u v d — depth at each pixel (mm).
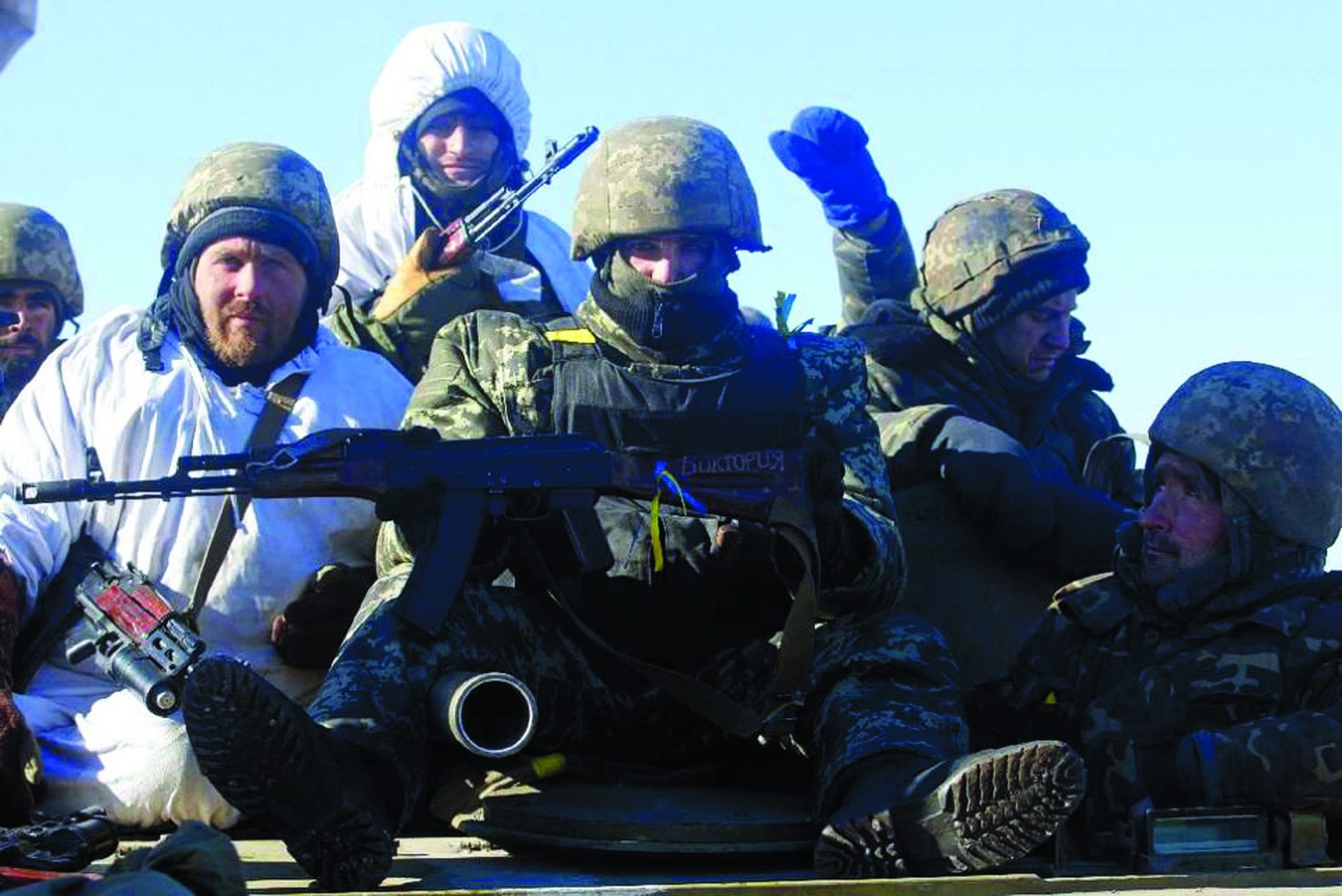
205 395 6414
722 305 6117
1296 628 5469
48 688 6043
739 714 5629
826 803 5152
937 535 7148
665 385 6012
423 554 5391
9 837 4766
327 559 6324
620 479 5512
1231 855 5086
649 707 5961
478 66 8797
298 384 6523
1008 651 7094
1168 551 5648
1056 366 8398
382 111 8859
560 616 5906
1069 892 4785
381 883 4926
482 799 5484
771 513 5520
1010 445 7113
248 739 4680
